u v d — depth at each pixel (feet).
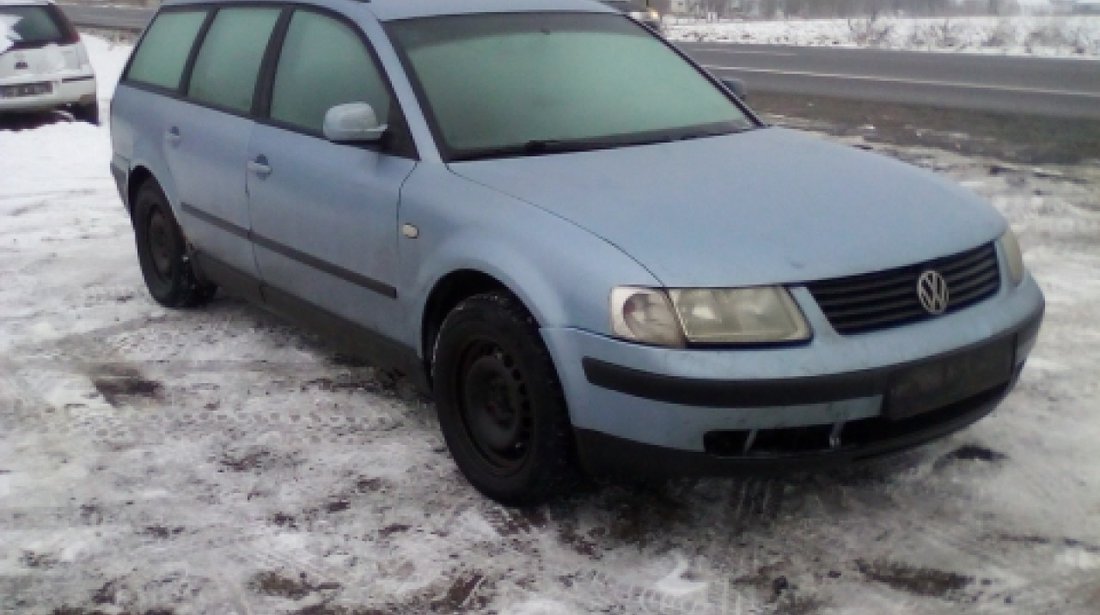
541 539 11.58
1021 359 12.00
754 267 10.61
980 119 39.47
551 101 14.14
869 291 10.81
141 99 19.57
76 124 38.73
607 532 11.71
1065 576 10.68
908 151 32.89
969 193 13.34
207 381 16.10
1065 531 11.47
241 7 17.48
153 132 18.78
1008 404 14.62
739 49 75.92
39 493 12.75
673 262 10.64
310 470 13.21
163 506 12.42
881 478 12.69
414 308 13.02
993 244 12.18
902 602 10.33
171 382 16.08
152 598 10.66
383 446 13.83
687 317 10.39
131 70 20.66
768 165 13.16
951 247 11.53
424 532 11.76
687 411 10.36
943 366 10.89
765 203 11.79
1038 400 14.74
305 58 15.47
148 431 14.40
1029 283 12.58
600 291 10.67
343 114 13.15
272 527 11.91
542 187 12.13
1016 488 12.37
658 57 16.03
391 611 10.37
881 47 78.18
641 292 10.50
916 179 13.21
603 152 13.34
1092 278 20.02
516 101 13.96
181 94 18.43
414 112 13.37
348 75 14.53
